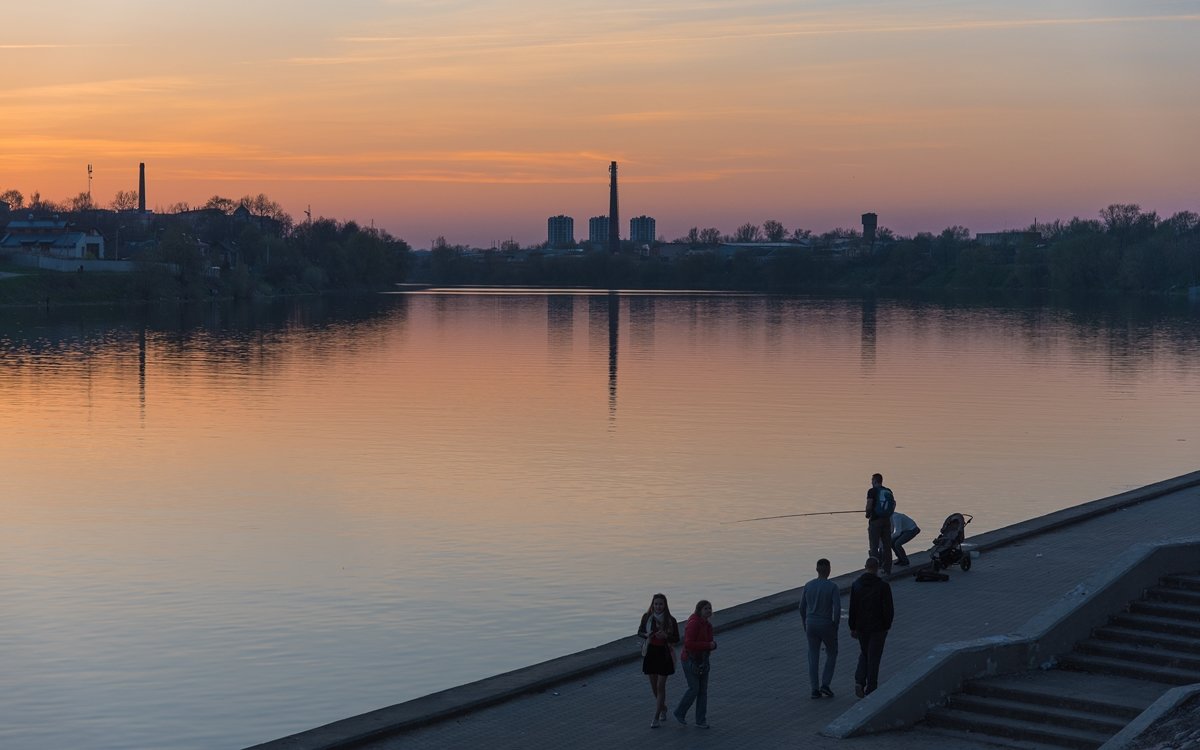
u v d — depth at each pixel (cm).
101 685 2645
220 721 2453
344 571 3544
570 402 7481
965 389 8194
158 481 4916
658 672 2055
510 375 9088
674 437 6078
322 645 2895
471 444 5841
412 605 3212
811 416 6850
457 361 10256
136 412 6994
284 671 2725
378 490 4719
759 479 4956
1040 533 3494
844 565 3609
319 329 14400
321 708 2520
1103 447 5816
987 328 14688
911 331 14138
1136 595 2511
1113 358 10575
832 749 1984
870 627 2194
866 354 10950
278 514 4297
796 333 13788
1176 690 1973
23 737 2381
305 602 3234
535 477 4991
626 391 8069
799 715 2134
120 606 3203
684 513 4319
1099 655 2353
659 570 3569
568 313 18600
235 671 2723
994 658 2258
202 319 16250
